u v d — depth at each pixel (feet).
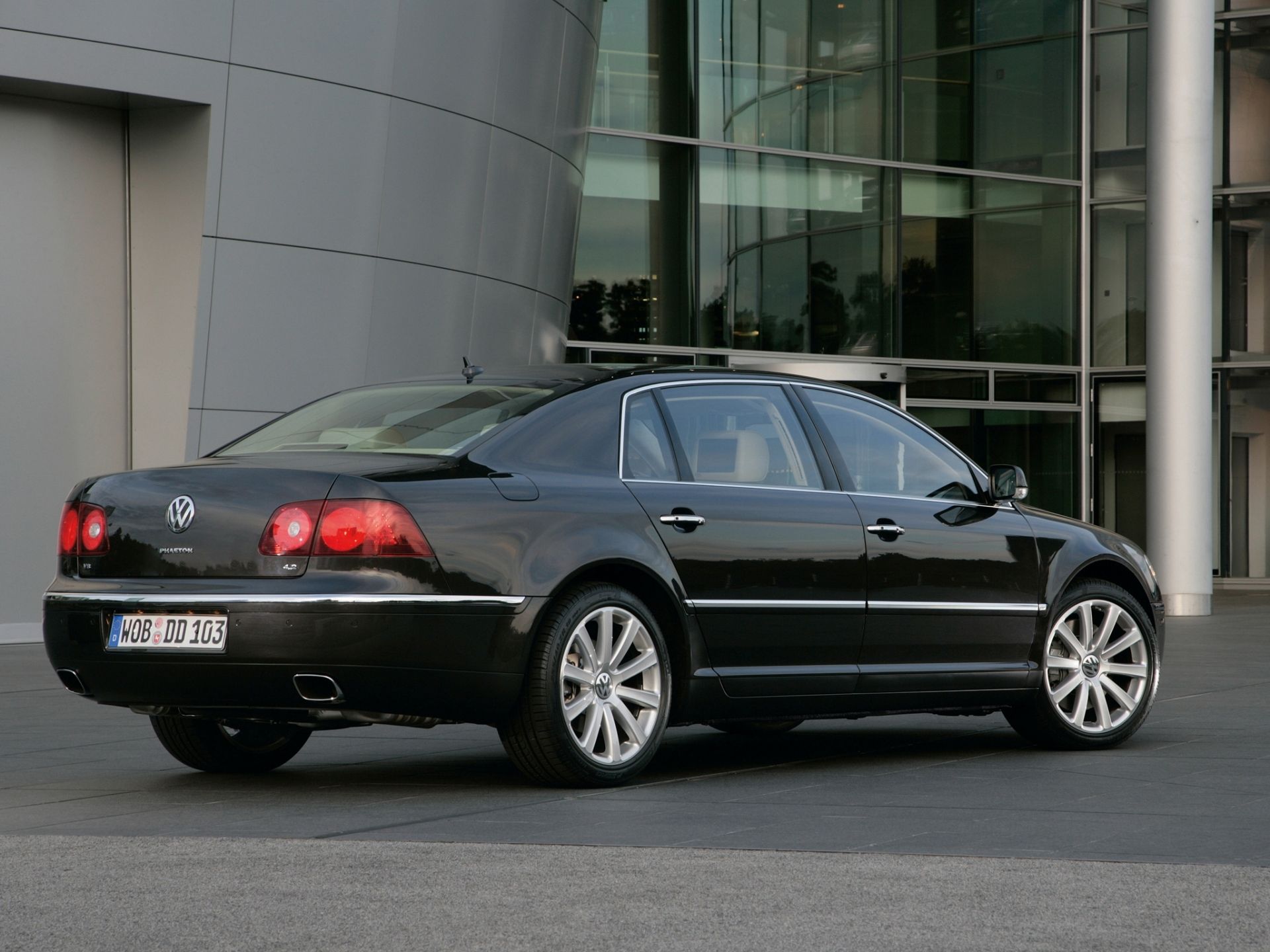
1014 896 17.01
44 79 53.78
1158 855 19.19
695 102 84.07
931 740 32.55
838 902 16.74
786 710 27.12
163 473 24.82
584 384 26.61
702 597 26.00
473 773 27.27
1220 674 45.21
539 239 66.95
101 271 57.98
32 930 15.88
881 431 29.68
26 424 57.00
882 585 28.14
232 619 23.07
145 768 28.35
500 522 24.06
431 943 15.17
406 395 27.48
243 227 57.06
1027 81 94.63
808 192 87.15
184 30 55.52
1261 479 95.09
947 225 91.71
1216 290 95.66
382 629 22.91
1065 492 95.09
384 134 59.52
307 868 18.60
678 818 22.06
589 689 24.91
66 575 25.26
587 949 14.92
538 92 65.77
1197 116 71.46
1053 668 30.63
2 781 26.76
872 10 89.66
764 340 85.46
